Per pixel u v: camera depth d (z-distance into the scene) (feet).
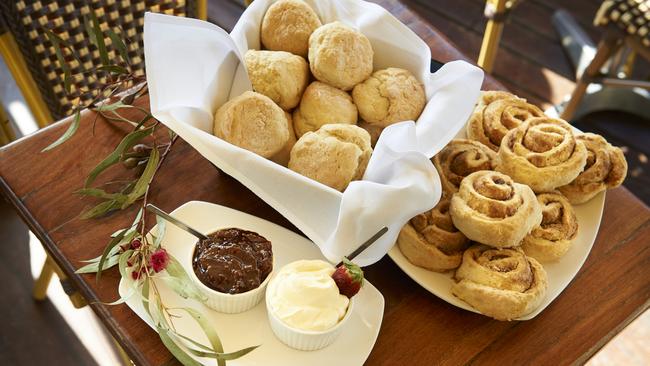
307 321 2.48
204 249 2.61
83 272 2.67
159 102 2.62
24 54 3.48
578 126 5.55
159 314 2.51
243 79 2.88
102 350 4.31
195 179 2.97
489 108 3.04
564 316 2.76
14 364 4.22
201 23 2.69
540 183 2.79
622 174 2.92
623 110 5.59
